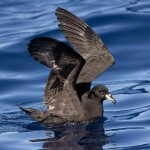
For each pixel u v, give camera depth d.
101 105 18.61
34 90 20.52
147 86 20.56
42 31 24.16
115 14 24.86
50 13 26.00
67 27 18.03
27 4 27.14
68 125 18.08
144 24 24.03
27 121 18.44
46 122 18.20
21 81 21.05
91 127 17.91
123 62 22.14
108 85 20.84
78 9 26.02
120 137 17.16
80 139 17.11
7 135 17.45
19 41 23.42
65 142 16.86
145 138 17.03
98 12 25.31
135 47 22.89
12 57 22.44
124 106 19.42
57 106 18.23
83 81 18.09
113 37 23.42
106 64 18.20
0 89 20.61
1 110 19.28
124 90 20.42
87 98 18.52
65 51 16.42
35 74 21.48
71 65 17.08
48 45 16.30
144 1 26.42
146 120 18.28
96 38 18.55
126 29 23.81
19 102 19.84
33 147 16.58
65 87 18.08
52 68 16.97
